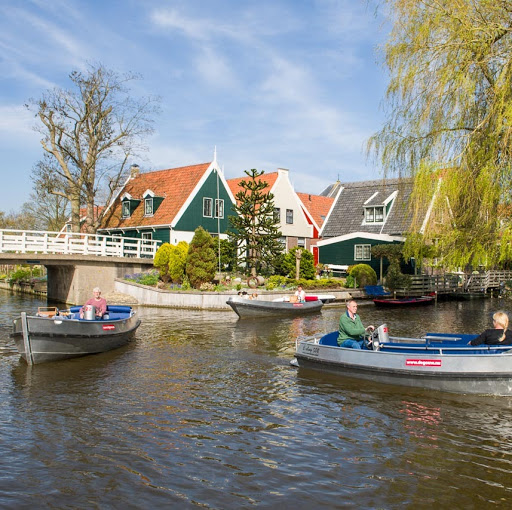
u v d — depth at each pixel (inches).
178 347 625.0
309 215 1870.1
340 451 312.0
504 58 604.4
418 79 673.6
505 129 581.6
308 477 278.5
